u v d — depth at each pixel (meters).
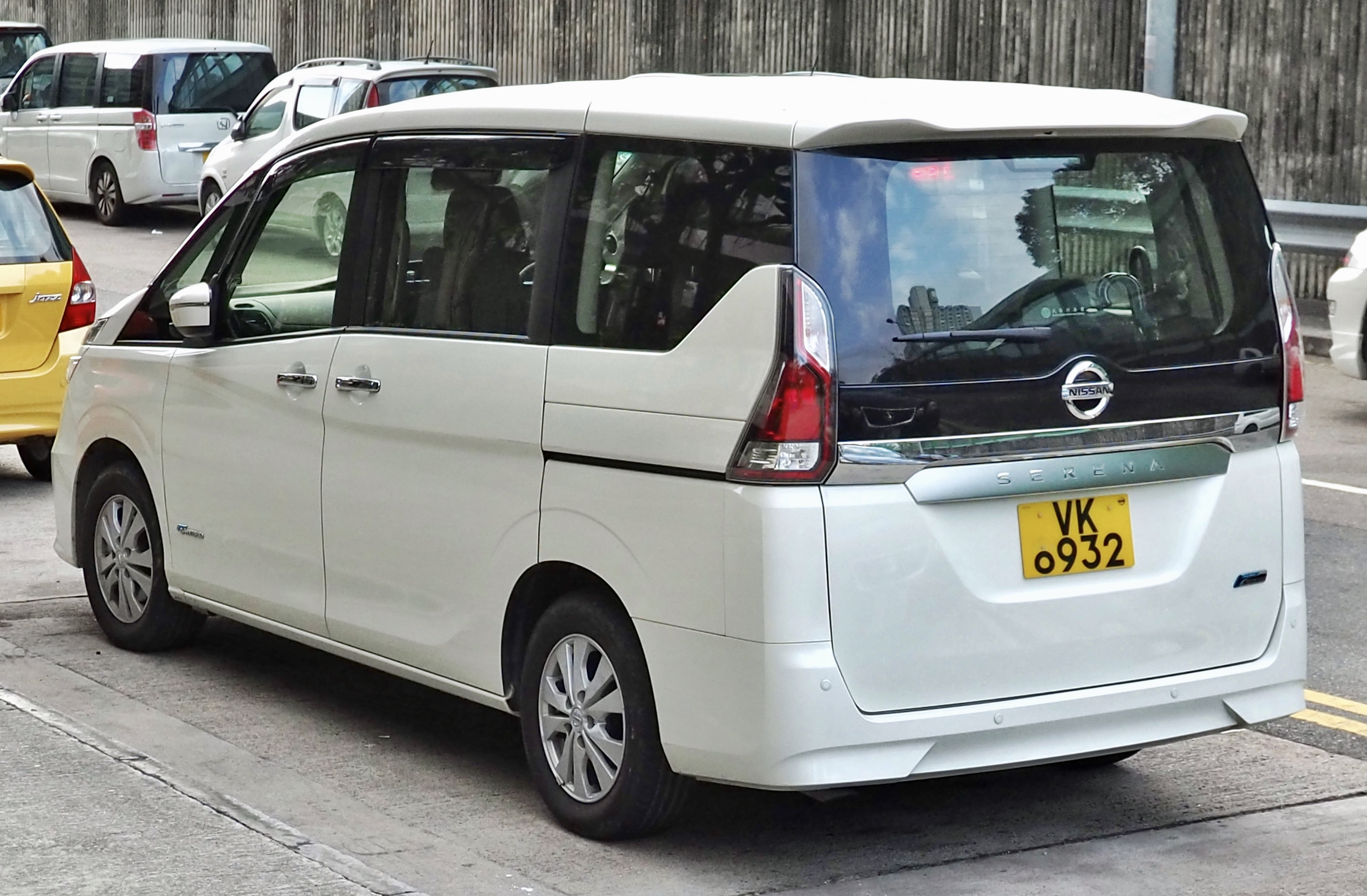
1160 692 4.72
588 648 4.81
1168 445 4.71
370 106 19.92
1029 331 4.52
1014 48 18.50
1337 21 15.90
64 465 6.91
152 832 4.64
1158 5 14.89
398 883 4.33
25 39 29.42
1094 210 4.66
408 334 5.29
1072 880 4.62
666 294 4.57
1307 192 16.27
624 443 4.58
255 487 5.89
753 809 5.16
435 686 5.31
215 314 6.12
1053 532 4.58
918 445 4.37
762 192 4.41
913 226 4.42
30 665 6.52
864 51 20.30
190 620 6.66
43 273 9.39
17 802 4.85
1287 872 4.70
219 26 31.75
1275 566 4.95
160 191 23.25
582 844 4.84
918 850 4.84
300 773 5.42
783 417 4.27
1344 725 6.05
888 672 4.38
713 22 22.50
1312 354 14.52
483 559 5.04
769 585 4.27
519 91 5.27
